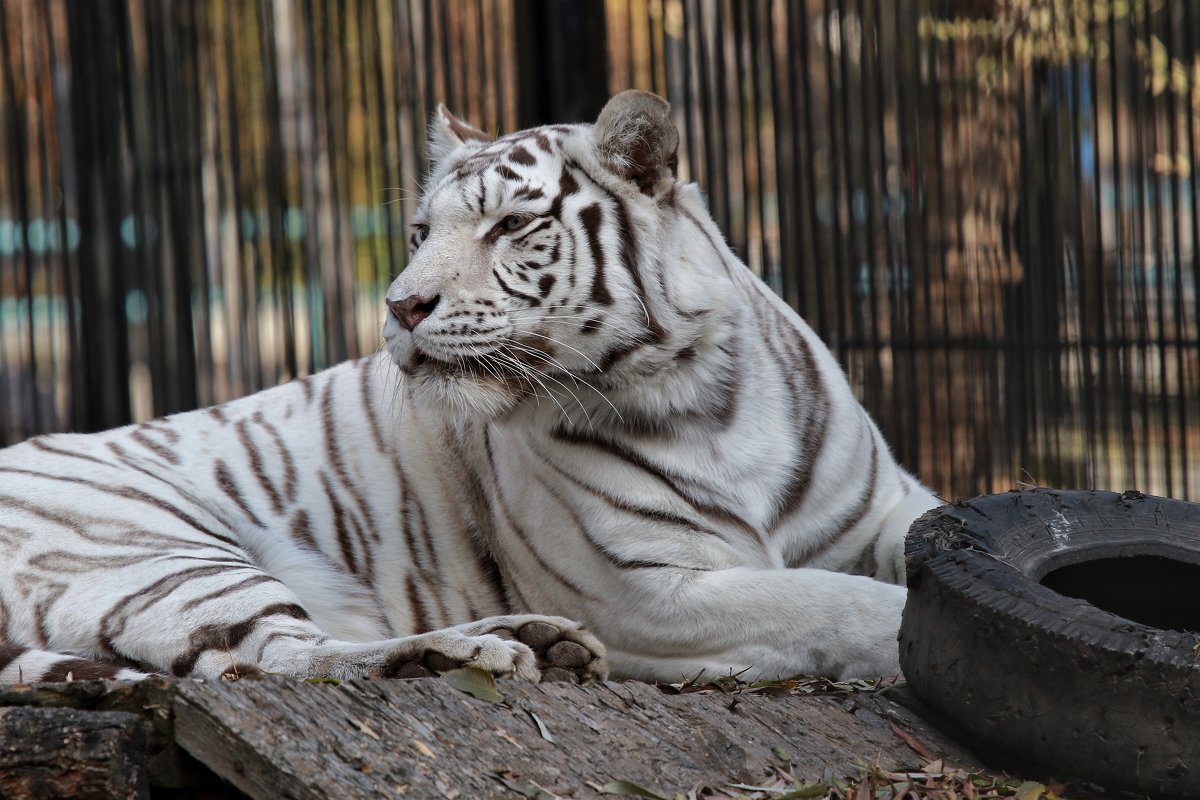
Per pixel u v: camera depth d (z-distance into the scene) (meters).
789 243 13.11
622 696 5.54
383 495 7.73
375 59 12.64
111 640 6.36
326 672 5.71
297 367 12.95
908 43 13.25
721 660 6.80
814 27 14.42
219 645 6.15
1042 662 5.35
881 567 7.54
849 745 5.64
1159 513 6.32
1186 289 13.12
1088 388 12.62
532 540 7.30
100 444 7.58
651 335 6.88
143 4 12.91
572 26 11.68
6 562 6.68
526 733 5.01
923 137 12.79
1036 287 12.77
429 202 7.02
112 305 12.92
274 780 4.35
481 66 12.48
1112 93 12.44
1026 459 12.75
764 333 7.48
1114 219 12.64
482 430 7.58
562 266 6.78
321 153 12.98
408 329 6.64
